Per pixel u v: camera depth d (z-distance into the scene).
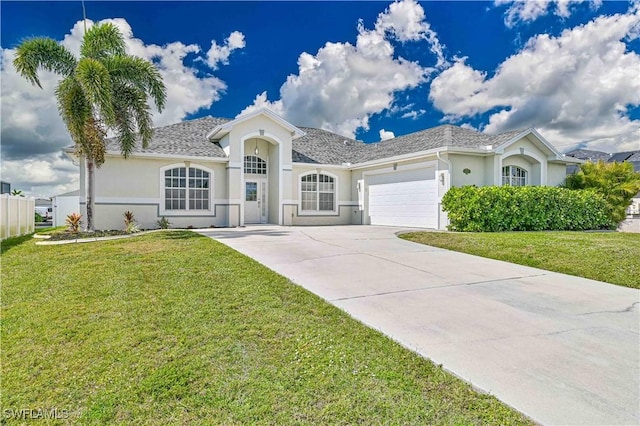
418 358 3.81
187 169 17.77
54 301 5.78
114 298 5.84
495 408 2.95
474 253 9.81
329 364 3.70
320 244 11.09
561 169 19.42
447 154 15.50
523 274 7.52
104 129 13.86
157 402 3.12
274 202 19.66
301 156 21.12
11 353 4.06
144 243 10.71
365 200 20.59
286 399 3.13
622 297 5.98
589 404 2.99
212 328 4.62
